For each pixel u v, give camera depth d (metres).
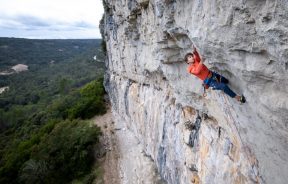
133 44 18.56
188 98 11.50
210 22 5.98
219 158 9.64
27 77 121.00
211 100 9.28
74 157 26.89
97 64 127.12
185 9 7.39
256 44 4.98
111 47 28.52
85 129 29.67
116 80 30.17
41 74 125.62
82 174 25.78
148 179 18.64
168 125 15.03
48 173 26.89
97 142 28.20
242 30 5.13
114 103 33.97
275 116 5.46
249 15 4.86
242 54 5.48
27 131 43.00
